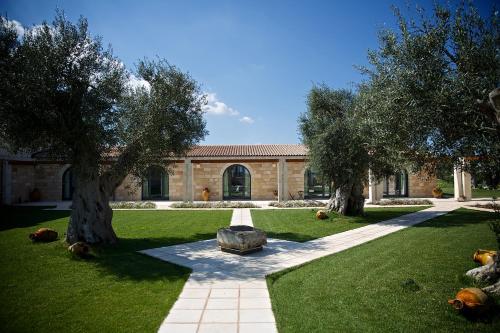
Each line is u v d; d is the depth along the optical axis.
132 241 10.24
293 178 25.45
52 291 5.91
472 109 5.64
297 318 4.74
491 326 4.43
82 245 8.24
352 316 4.77
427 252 8.28
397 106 6.40
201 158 24.20
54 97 8.31
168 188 25.36
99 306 5.25
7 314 4.97
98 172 9.74
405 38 6.30
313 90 15.91
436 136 6.40
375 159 13.34
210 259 8.12
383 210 17.94
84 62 8.62
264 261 7.91
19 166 22.88
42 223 13.66
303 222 13.97
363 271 6.83
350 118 12.78
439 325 4.48
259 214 16.75
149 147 10.02
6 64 7.87
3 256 8.23
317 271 6.99
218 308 5.20
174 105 10.48
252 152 25.39
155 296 5.66
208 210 18.67
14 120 7.91
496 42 5.84
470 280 6.05
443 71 6.14
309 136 15.86
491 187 6.21
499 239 6.11
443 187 34.84
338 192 16.48
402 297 5.40
